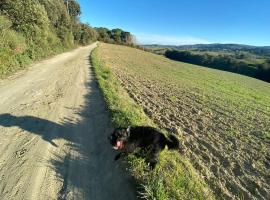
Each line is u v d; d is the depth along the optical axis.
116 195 6.04
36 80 17.17
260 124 14.58
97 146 8.26
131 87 19.92
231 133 12.08
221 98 21.95
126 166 7.04
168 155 8.12
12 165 6.82
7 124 9.27
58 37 43.56
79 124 10.00
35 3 28.23
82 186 6.24
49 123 9.77
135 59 53.56
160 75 32.47
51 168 6.82
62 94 14.23
